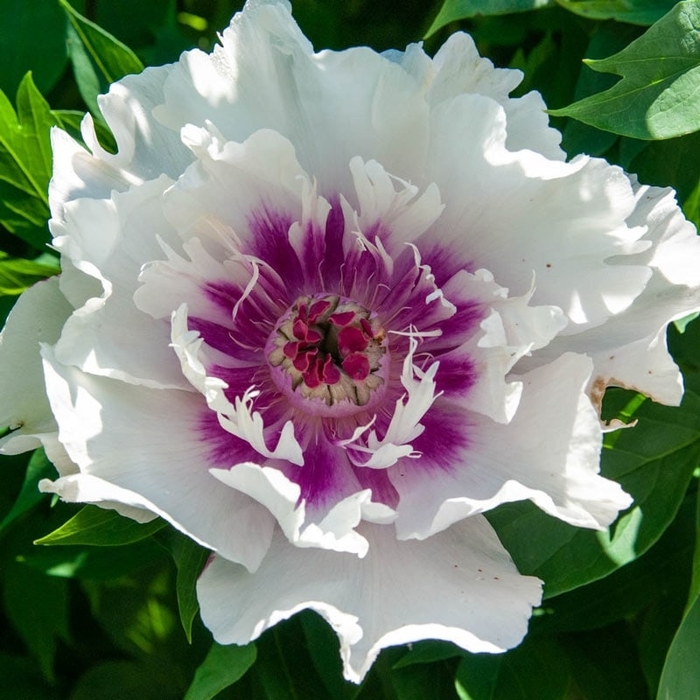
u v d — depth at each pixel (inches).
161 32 15.9
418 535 12.3
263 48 13.1
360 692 14.7
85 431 12.2
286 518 11.9
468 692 13.9
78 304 12.8
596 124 13.3
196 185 12.6
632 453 13.8
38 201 15.1
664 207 13.2
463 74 13.4
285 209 13.6
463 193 13.2
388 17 16.3
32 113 14.6
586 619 14.7
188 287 13.2
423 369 13.7
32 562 15.5
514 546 13.3
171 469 12.7
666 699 13.1
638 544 13.4
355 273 14.2
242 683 15.1
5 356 12.8
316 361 14.0
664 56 13.2
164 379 12.9
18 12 15.7
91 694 17.2
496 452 12.9
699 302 12.9
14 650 17.6
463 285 13.3
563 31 15.2
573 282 13.0
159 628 16.8
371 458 12.8
